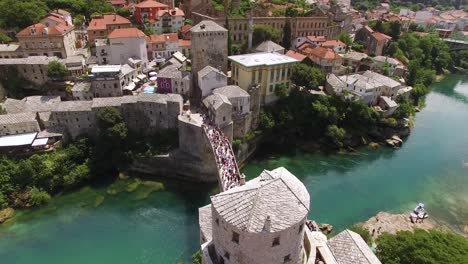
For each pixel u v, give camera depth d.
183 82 102.50
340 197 83.56
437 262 48.16
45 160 82.19
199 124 85.50
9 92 100.69
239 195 35.16
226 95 93.69
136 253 64.81
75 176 82.44
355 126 112.31
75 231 69.94
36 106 92.81
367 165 98.69
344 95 113.19
